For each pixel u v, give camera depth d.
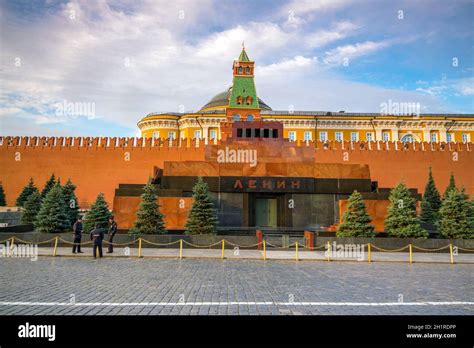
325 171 25.62
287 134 52.94
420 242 18.73
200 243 18.72
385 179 39.06
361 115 56.00
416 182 39.00
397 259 15.97
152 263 14.05
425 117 53.12
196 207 20.22
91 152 38.44
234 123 29.53
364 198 23.31
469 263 15.20
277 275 11.73
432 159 39.56
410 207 20.52
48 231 20.22
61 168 37.94
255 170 25.44
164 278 10.82
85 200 37.28
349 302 8.15
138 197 23.00
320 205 25.27
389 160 39.50
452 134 54.03
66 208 23.41
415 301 8.33
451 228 20.03
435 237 21.75
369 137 53.44
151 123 55.31
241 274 11.81
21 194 34.62
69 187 27.94
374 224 22.89
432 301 8.35
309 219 25.08
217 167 25.38
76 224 16.47
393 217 20.30
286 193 25.22
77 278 10.63
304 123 53.06
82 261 14.27
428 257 16.78
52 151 38.22
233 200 25.11
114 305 7.61
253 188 25.09
